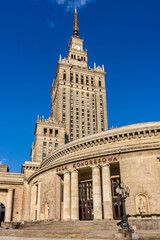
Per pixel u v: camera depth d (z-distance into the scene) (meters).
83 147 45.81
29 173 69.44
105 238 21.53
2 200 66.25
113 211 39.53
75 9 172.38
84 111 127.50
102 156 40.75
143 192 35.59
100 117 128.75
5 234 27.52
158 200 34.44
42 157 94.81
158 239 19.69
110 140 42.03
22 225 42.00
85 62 147.12
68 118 120.62
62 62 133.00
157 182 35.44
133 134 39.84
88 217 44.16
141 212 34.31
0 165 80.56
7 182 66.19
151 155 37.19
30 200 59.88
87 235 22.66
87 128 124.06
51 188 47.78
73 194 42.34
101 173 42.50
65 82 128.75
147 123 40.91
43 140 97.62
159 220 30.17
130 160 38.12
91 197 45.25
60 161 46.44
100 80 140.00
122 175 37.94
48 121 102.19
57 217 44.72
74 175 43.69
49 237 24.42
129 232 22.12
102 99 134.50
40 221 45.72
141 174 36.66
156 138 38.69
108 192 38.34
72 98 127.75
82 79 136.50
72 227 31.44
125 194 26.16
